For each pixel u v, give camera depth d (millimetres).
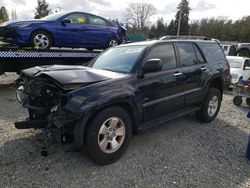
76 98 3117
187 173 3375
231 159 3832
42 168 3324
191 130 4992
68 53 8023
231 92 10164
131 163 3574
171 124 5289
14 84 4273
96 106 3146
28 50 7176
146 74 3953
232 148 4242
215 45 5887
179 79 4496
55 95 3354
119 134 3572
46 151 3518
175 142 4363
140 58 4016
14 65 7414
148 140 4395
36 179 3082
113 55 4559
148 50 4160
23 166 3348
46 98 3418
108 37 9266
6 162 3422
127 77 3709
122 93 3439
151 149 4043
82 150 3762
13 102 6367
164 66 4352
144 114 3912
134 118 3762
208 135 4781
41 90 3447
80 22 8438
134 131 3889
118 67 4094
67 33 8000
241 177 3336
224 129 5195
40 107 3482
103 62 4500
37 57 7418
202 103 5262
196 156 3875
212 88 5477
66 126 3242
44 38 7555
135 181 3152
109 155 3465
